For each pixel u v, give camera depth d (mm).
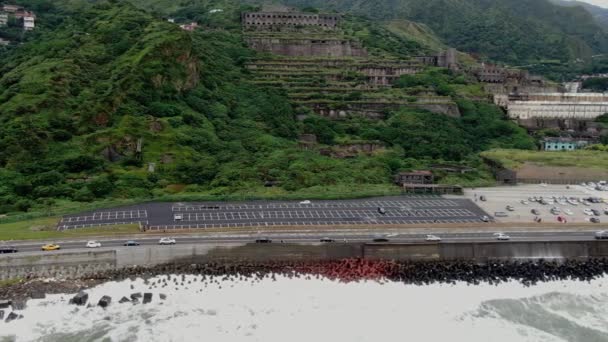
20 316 122812
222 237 160875
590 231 180375
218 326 121875
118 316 124812
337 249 156750
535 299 143000
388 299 138375
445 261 158875
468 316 132500
